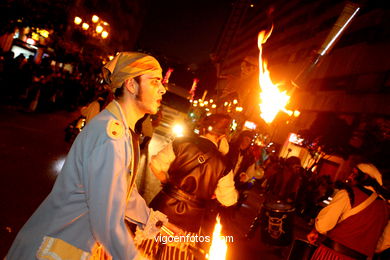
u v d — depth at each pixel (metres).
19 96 11.45
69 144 8.63
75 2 21.20
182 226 2.90
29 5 9.66
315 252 3.46
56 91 14.07
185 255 2.21
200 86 37.62
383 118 14.04
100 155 1.42
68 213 1.51
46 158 6.66
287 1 37.97
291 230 5.68
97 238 1.43
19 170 5.43
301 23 30.08
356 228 3.26
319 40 23.97
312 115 20.77
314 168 18.08
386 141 11.28
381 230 3.30
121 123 1.53
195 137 3.10
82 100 19.91
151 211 2.12
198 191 2.97
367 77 16.28
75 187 1.52
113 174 1.42
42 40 16.61
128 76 1.61
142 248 2.08
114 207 1.43
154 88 1.68
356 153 14.19
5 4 9.21
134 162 1.64
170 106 23.69
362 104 15.96
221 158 3.07
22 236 1.53
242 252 5.47
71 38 19.41
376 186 3.34
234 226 6.84
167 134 20.75
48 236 1.48
